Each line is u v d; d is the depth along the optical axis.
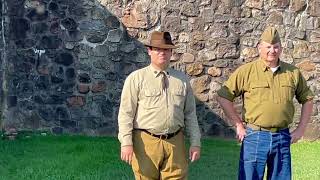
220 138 9.85
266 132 4.98
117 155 8.16
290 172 5.05
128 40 9.82
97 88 9.90
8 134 9.60
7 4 9.73
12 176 6.86
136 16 9.77
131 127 4.80
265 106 4.93
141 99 4.79
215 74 9.84
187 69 9.83
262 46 4.94
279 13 9.73
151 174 4.84
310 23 9.75
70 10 9.77
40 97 9.91
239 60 9.81
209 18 9.76
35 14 9.77
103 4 9.77
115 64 9.86
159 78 4.80
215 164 7.70
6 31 9.77
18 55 9.83
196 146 4.91
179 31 9.77
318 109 9.80
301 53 9.77
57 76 9.88
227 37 9.77
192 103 4.94
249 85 5.02
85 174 6.97
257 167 5.03
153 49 4.77
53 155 8.12
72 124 9.92
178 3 9.75
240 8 9.73
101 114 9.91
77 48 9.84
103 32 9.81
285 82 4.95
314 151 8.80
